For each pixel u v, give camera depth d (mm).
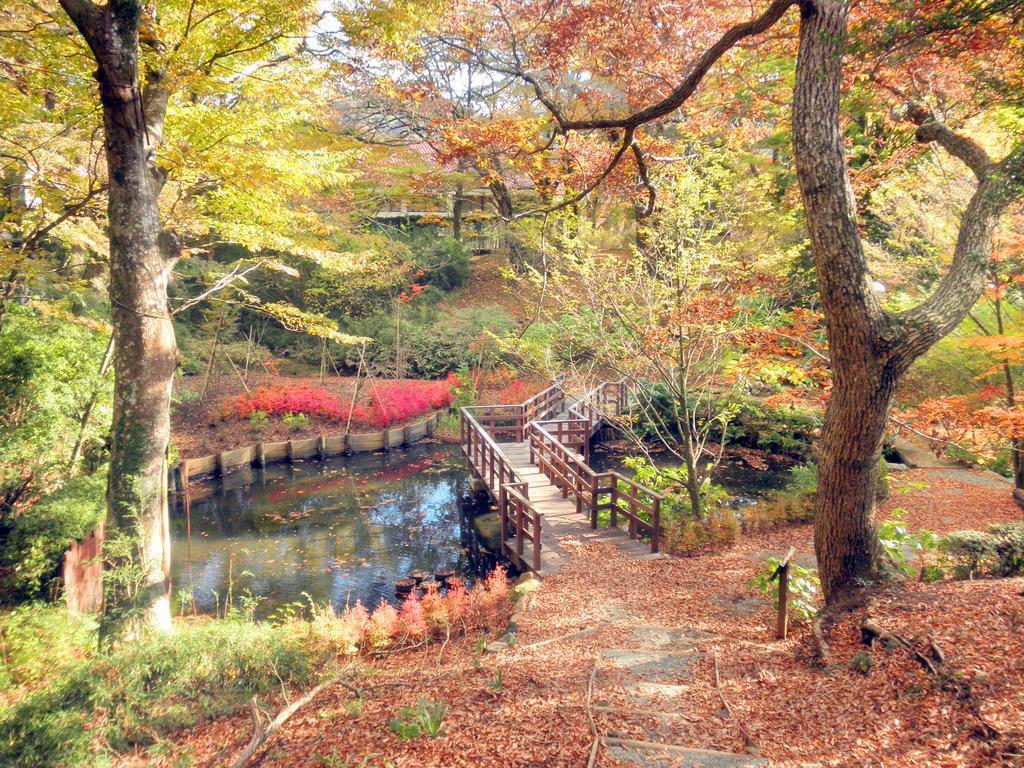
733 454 16906
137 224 7133
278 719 4715
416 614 7523
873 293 5562
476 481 14477
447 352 23656
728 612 7211
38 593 8164
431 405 21812
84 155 9367
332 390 21812
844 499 5957
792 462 16188
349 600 9680
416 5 7918
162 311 7406
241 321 24297
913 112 7227
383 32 8180
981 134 8094
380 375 23828
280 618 9070
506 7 9227
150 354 7289
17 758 4195
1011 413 7809
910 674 4438
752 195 11664
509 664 5848
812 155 5465
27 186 9414
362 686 5613
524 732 4293
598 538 10062
